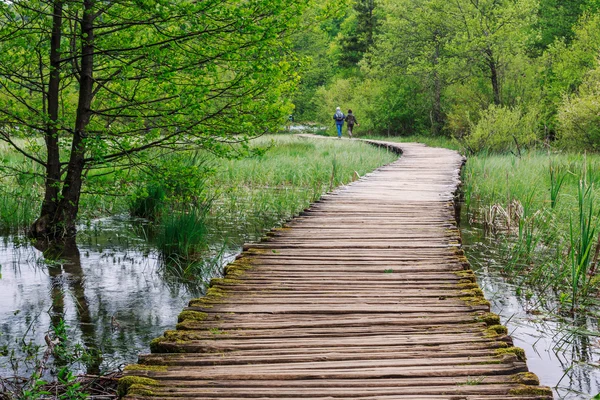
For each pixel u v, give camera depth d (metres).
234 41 7.56
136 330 5.07
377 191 10.70
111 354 4.54
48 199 8.73
